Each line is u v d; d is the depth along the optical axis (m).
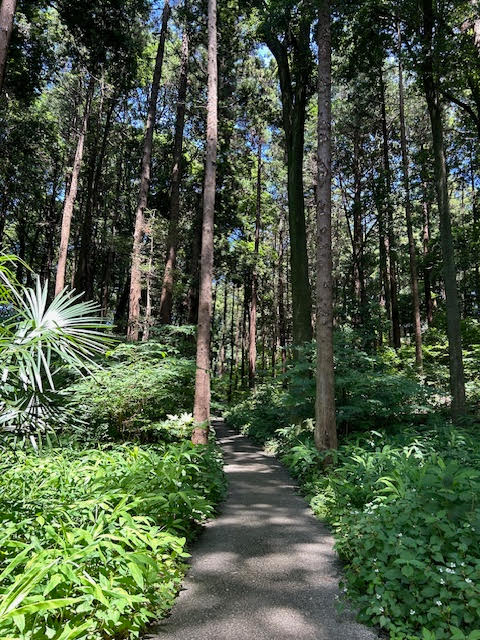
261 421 14.22
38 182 19.53
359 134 21.08
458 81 10.61
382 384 8.66
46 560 2.46
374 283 27.38
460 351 9.52
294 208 12.74
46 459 5.07
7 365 2.88
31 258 24.80
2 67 6.89
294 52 13.45
